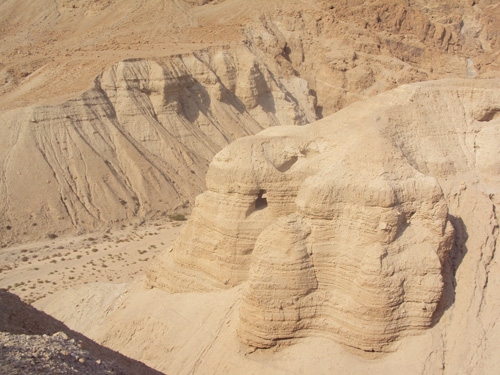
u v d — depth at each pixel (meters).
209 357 25.06
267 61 81.81
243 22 87.19
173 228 53.28
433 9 102.88
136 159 60.19
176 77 68.19
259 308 23.78
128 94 65.12
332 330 23.56
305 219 24.59
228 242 26.98
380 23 91.38
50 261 45.78
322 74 86.12
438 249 24.12
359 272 23.17
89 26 97.19
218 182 27.17
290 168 27.09
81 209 53.84
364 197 23.56
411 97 30.06
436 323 23.92
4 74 72.56
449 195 28.09
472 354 22.98
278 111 77.62
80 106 61.19
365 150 24.94
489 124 31.19
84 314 32.78
